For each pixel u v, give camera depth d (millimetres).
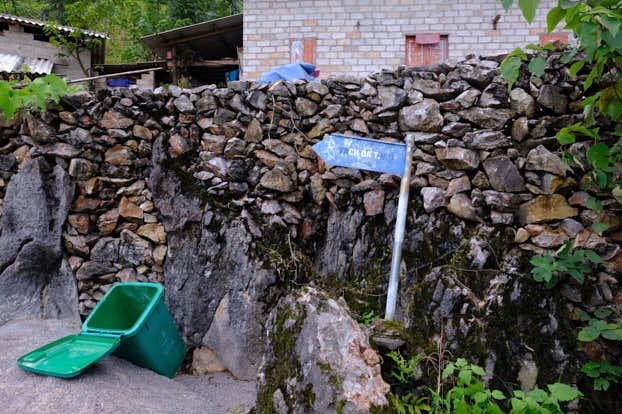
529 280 2904
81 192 3643
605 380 2590
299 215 3627
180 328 3510
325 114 3529
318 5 6453
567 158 2865
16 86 3725
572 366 2703
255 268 3412
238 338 3354
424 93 3301
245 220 3529
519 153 3096
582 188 2963
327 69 6484
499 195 3090
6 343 2881
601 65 2381
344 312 2508
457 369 2631
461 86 3232
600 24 2088
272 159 3570
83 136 3631
